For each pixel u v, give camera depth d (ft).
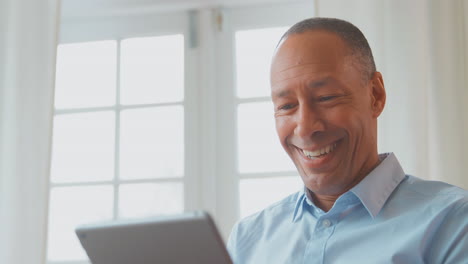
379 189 3.84
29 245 6.57
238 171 6.96
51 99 6.75
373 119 3.96
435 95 5.91
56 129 7.44
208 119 7.01
